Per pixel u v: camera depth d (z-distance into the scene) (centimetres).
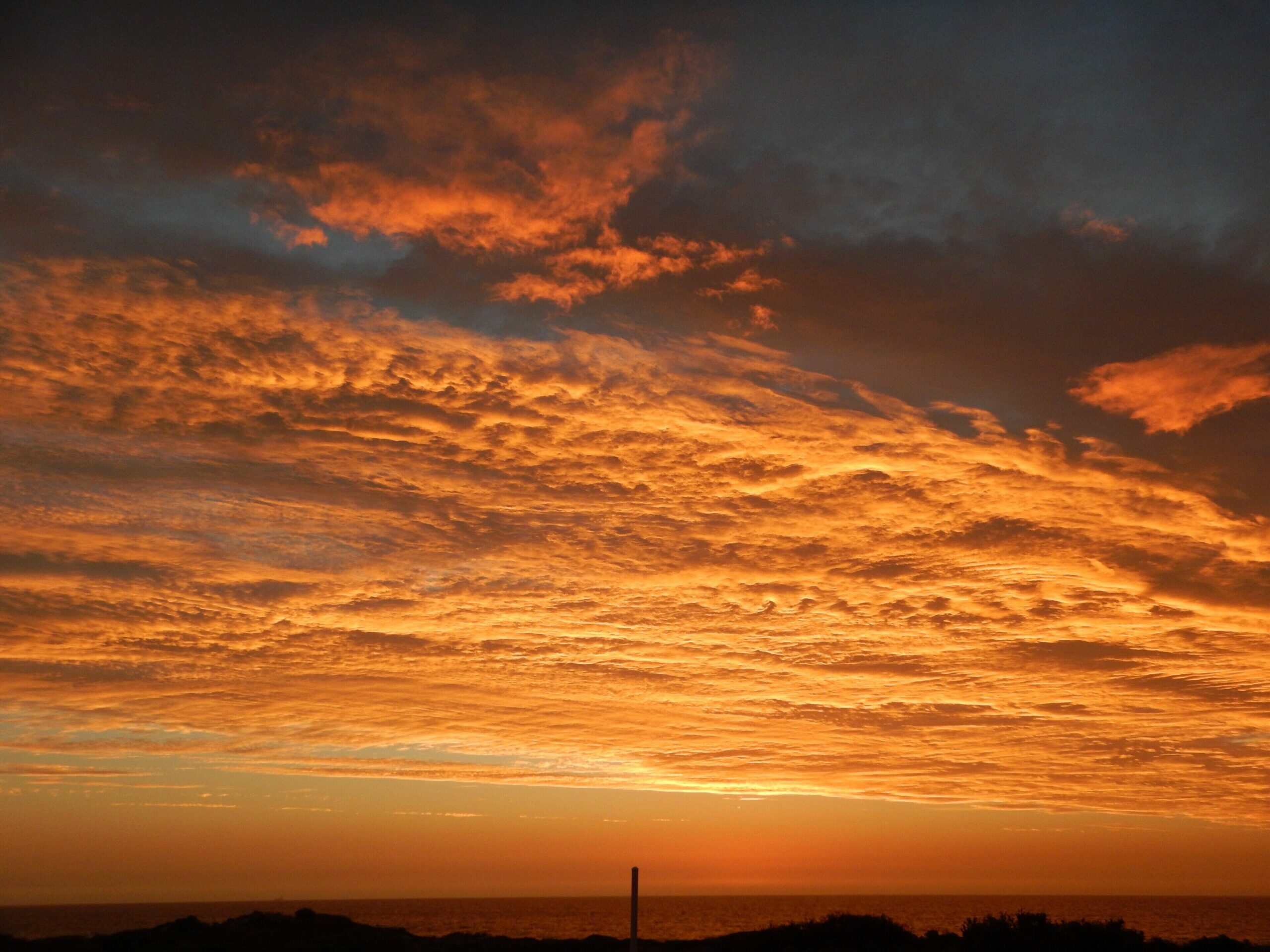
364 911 15562
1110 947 2503
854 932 2661
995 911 12112
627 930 7900
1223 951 2633
